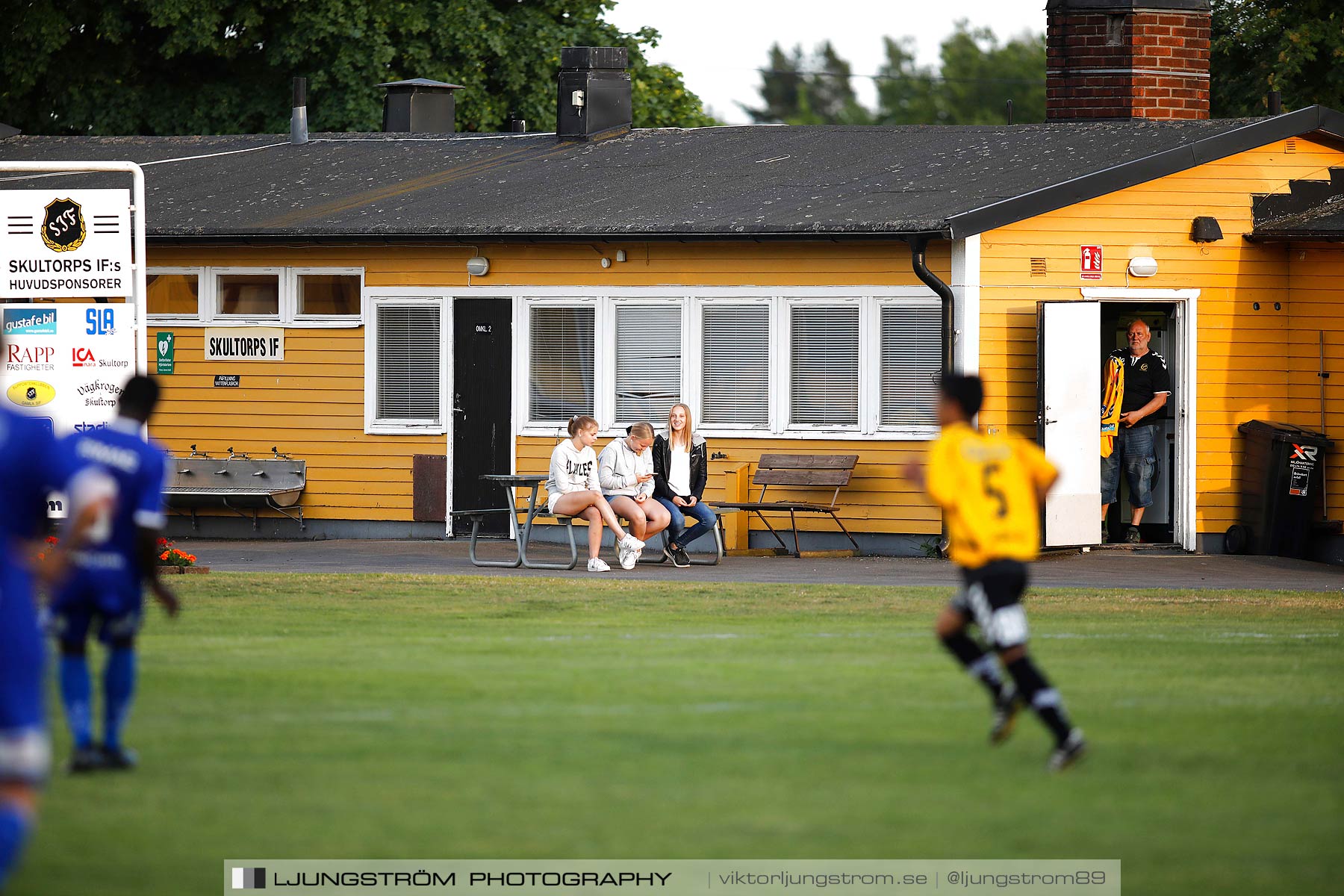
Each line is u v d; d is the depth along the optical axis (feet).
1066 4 291.79
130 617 102.73
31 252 206.90
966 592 103.45
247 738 109.09
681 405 223.30
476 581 201.36
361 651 145.18
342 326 265.54
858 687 127.85
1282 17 407.85
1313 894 78.69
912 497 237.04
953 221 223.10
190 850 85.30
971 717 116.57
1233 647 150.82
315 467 267.39
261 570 213.46
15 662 74.28
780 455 241.76
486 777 98.99
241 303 270.46
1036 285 232.73
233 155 323.37
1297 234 235.20
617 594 189.37
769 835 87.92
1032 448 105.70
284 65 451.94
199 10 433.48
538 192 267.80
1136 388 239.09
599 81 305.94
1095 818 91.09
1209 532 241.14
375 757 103.71
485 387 259.60
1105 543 242.37
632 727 112.47
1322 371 241.35
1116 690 128.06
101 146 345.51
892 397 238.07
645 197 256.93
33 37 442.50
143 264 207.62
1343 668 138.82
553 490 218.18
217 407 271.28
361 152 317.83
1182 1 289.53
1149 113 288.10
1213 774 100.58
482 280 258.37
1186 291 238.68
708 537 246.68
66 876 81.15
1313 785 97.91
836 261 239.71
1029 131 273.54
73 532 89.66
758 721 114.52
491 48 457.68
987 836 87.86
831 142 282.97
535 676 131.95
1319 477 236.02
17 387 207.10
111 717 101.55
